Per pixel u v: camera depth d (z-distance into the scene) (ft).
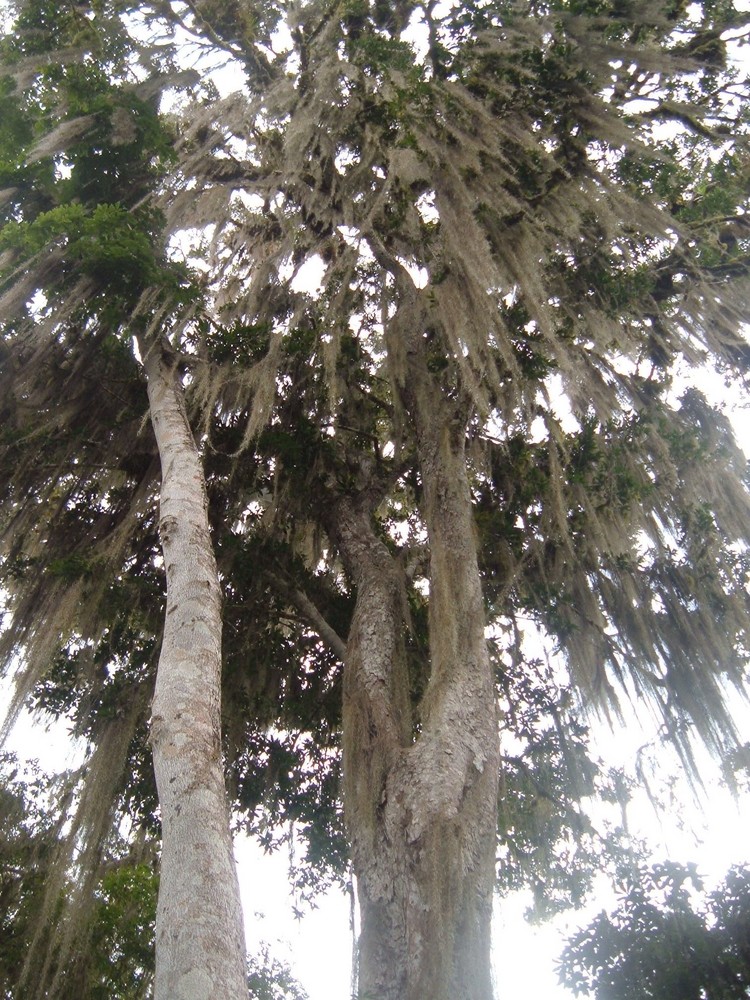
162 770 12.56
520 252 22.93
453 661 18.47
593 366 25.55
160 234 24.80
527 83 24.93
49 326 21.90
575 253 25.67
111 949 23.52
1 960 22.82
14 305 21.81
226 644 25.62
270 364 23.71
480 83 25.13
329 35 27.45
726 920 15.60
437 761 16.74
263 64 30.07
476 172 23.25
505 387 24.27
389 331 25.70
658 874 16.39
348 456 26.73
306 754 26.78
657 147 26.66
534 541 25.27
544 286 24.16
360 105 26.40
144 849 26.91
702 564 25.81
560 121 24.66
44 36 28.22
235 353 24.59
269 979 22.17
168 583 15.98
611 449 26.32
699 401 29.27
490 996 14.05
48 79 25.23
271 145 29.68
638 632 24.89
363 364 29.22
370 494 25.61
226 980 9.98
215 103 27.43
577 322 25.08
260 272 27.20
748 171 27.50
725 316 26.71
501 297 24.04
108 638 24.84
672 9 25.77
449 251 22.98
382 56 25.71
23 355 24.85
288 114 27.99
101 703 23.36
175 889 10.97
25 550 25.36
